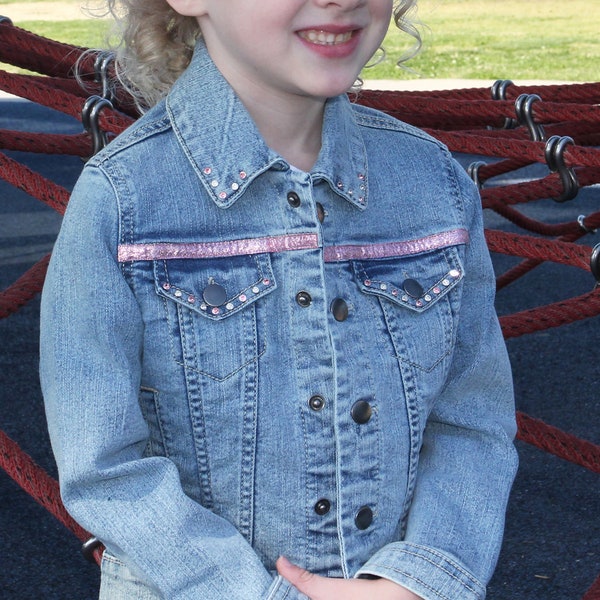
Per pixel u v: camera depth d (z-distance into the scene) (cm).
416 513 151
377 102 320
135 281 137
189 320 138
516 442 400
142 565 135
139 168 139
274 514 142
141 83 166
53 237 656
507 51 1402
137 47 162
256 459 141
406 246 152
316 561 144
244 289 140
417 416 149
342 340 143
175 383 139
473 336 162
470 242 161
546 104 303
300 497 142
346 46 137
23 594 309
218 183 140
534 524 345
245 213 142
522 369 469
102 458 134
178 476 137
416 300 150
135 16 161
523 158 287
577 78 1184
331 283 145
